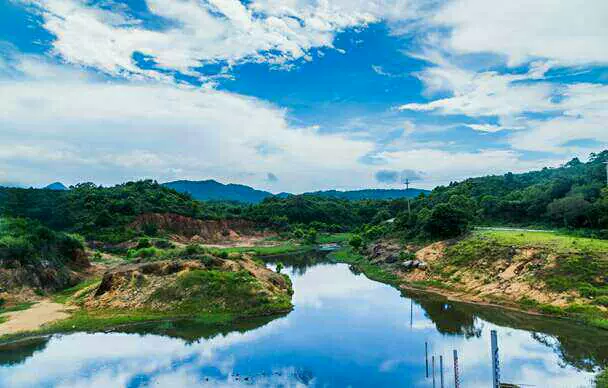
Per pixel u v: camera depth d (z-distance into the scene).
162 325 37.62
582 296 38.31
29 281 47.88
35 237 54.16
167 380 26.30
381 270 64.69
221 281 44.25
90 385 25.69
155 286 43.97
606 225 56.16
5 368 28.39
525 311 39.50
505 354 29.83
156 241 88.62
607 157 107.19
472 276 50.03
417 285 53.81
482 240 57.12
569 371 26.64
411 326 36.97
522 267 45.94
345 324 37.84
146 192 129.50
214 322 38.03
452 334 34.59
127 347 32.31
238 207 163.88
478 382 25.44
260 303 42.25
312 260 87.62
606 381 24.30
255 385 25.55
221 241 120.06
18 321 38.25
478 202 92.00
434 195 118.69
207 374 27.16
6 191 105.38
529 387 24.56
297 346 32.19
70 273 55.88
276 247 107.50
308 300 47.75
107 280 45.44
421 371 27.25
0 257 47.34
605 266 40.72
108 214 101.25
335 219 160.25
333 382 25.88
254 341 33.44
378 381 25.89
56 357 30.28
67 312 41.22
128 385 25.62
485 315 39.69
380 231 94.44
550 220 71.50
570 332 33.84
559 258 43.88
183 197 144.75
